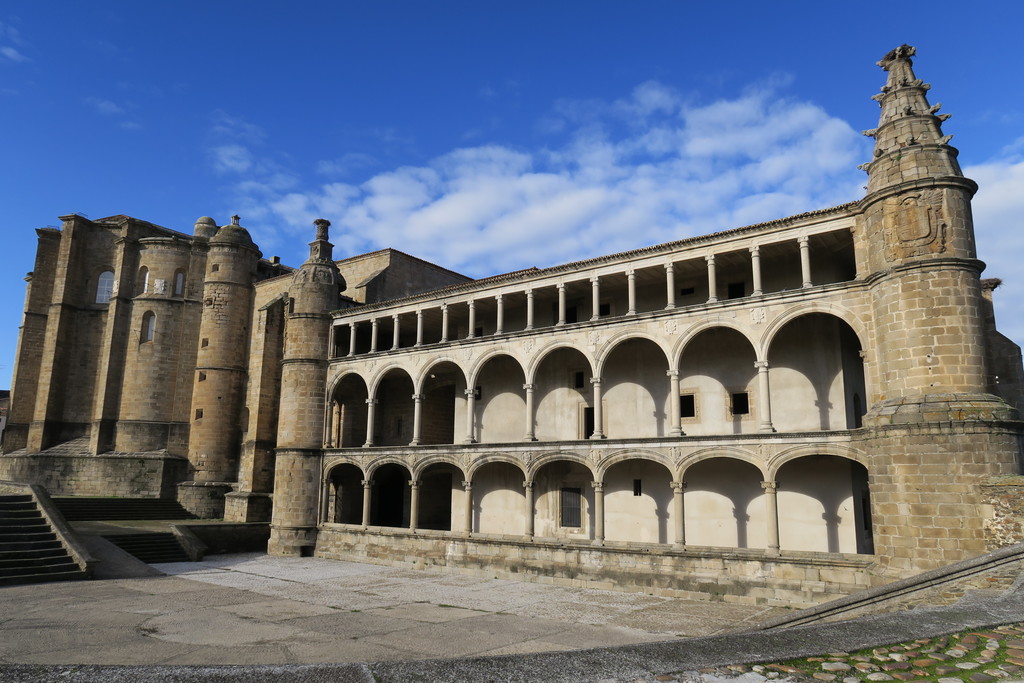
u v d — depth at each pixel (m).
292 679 6.95
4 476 59.72
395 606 27.75
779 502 32.34
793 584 28.44
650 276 37.00
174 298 63.78
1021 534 22.81
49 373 61.91
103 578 33.31
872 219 28.94
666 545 32.03
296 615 25.11
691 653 8.77
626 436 37.47
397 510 52.72
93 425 61.03
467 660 7.89
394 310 45.50
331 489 49.78
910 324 26.89
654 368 37.31
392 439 51.66
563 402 40.34
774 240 31.88
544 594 31.52
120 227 67.19
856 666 8.88
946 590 18.95
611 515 37.03
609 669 7.90
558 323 38.03
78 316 65.00
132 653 18.50
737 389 34.56
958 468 24.66
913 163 27.89
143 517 54.12
